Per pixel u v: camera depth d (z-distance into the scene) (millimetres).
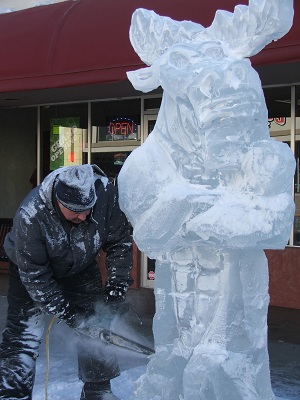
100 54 6184
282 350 4941
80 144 8328
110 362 3232
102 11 6406
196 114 2246
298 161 6664
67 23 6590
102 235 3047
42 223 2854
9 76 6828
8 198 9328
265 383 2416
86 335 2994
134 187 2359
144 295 7074
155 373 2496
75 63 6352
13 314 3135
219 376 2297
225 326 2340
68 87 7059
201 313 2375
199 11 5535
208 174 2332
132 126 7844
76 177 2756
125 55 6023
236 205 2225
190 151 2344
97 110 8172
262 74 6199
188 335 2410
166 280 2461
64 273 3096
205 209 2234
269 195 2254
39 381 3852
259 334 2393
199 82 2217
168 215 2277
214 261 2363
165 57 2354
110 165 8062
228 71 2213
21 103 8664
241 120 2227
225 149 2248
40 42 6672
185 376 2328
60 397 3539
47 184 2861
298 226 6676
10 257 3096
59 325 4848
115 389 3584
